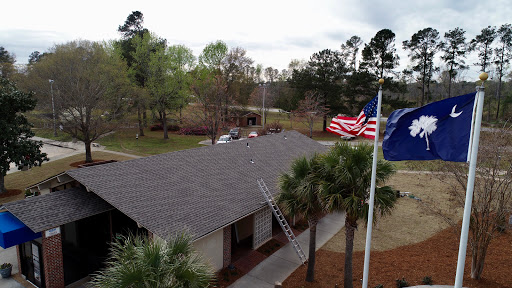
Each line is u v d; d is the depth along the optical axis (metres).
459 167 13.72
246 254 15.67
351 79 56.03
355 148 11.57
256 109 90.06
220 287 12.82
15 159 21.64
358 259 15.16
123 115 36.47
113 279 7.47
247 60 59.41
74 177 12.78
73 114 31.59
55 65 32.06
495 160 12.28
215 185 15.92
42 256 12.31
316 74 57.66
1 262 14.72
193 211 13.19
